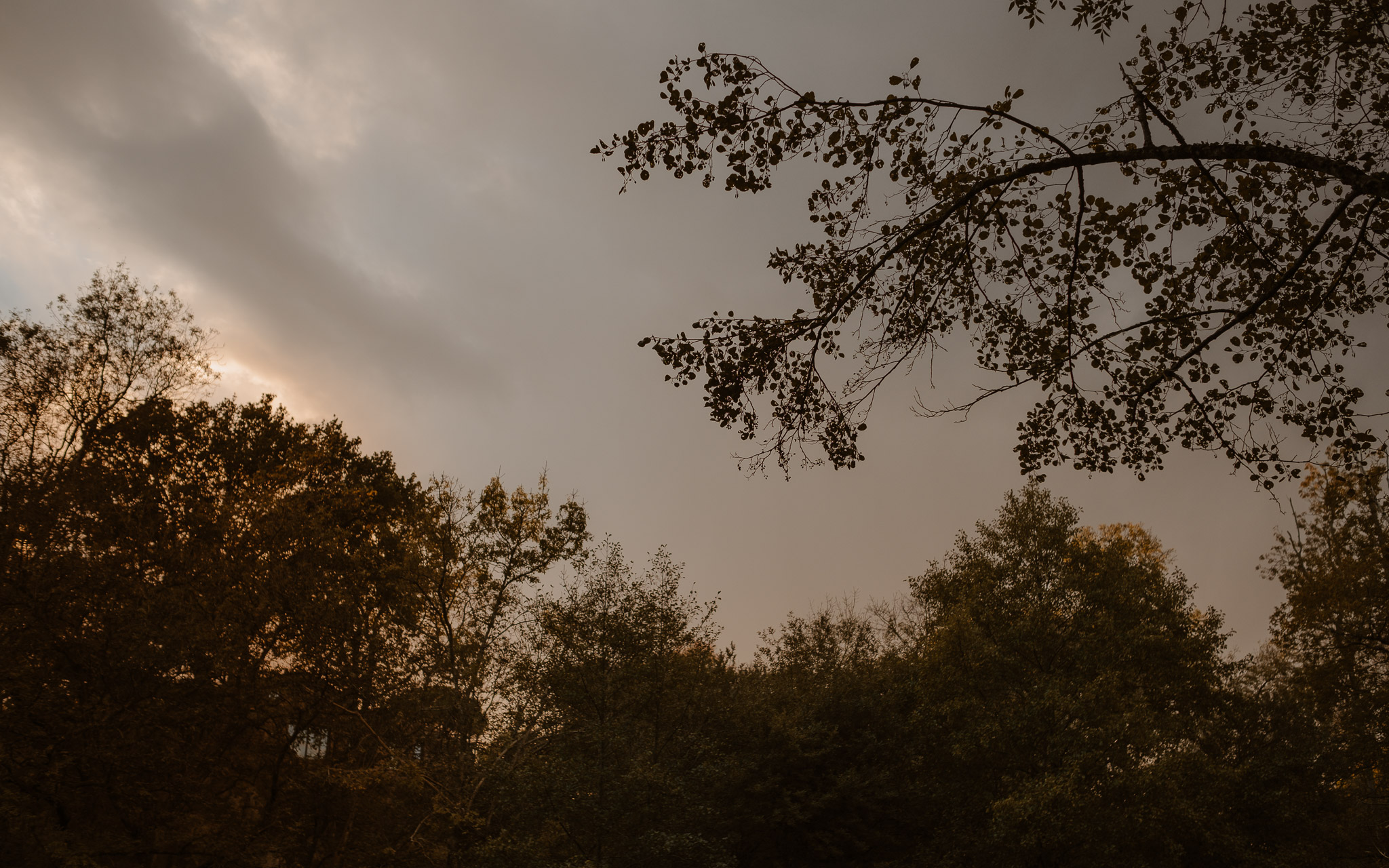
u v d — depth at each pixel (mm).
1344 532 23359
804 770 27438
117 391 26469
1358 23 8500
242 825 20641
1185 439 9922
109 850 18172
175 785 19500
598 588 23594
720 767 23094
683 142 8938
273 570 21594
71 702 18234
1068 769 21766
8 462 20781
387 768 21141
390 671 23297
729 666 30109
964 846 25094
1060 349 9898
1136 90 7938
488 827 20906
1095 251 9398
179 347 27719
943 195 9297
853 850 26422
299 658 21828
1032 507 29125
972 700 26016
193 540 22516
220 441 29125
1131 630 25703
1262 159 7480
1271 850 26156
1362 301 9453
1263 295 8398
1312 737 27438
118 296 26719
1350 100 9000
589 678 22750
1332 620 23891
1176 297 9742
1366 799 29016
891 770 28344
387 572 24906
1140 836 22891
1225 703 29094
